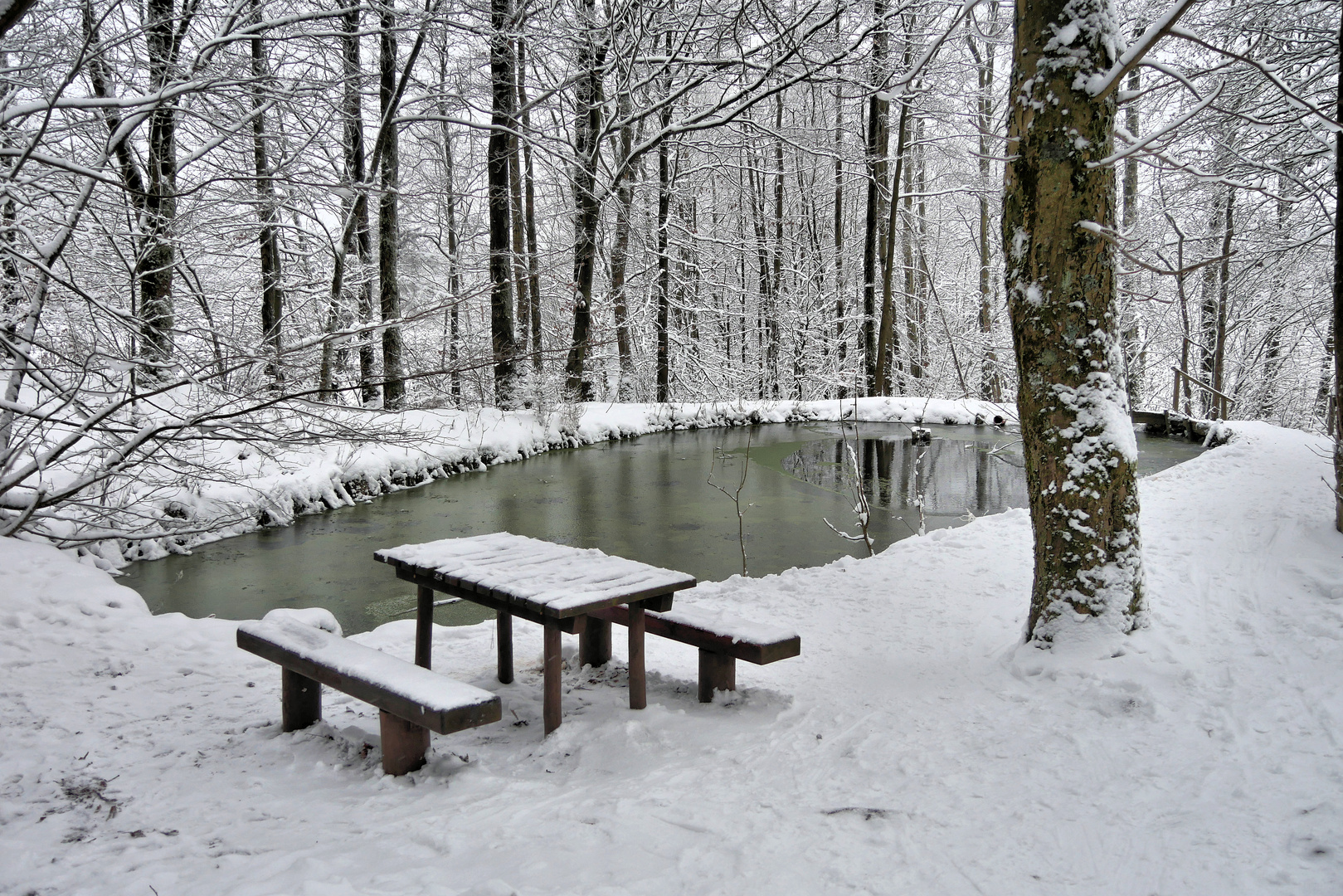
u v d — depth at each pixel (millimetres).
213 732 3779
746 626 3926
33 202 7012
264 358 6035
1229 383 21750
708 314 29156
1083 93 4082
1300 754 3115
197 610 7539
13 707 4047
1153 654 4082
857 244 30203
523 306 23281
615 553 9633
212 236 9312
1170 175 15023
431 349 12766
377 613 7449
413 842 2627
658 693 4188
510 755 3486
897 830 2691
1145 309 20828
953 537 7605
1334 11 10305
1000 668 4289
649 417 21344
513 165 22344
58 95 5410
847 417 23031
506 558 4164
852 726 3607
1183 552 6305
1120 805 2830
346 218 12875
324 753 3504
